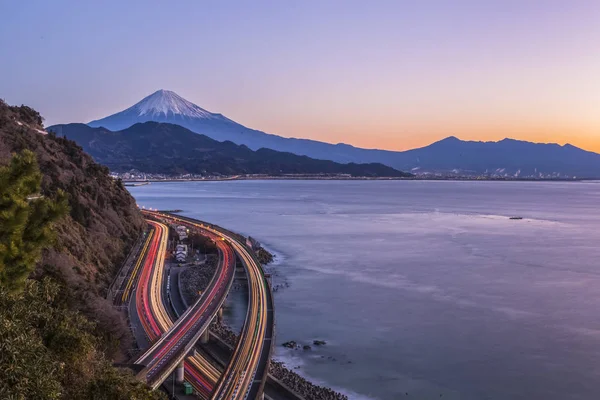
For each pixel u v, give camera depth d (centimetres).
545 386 6656
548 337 8281
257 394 5403
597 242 17650
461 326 8800
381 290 11081
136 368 5312
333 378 6844
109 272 9712
